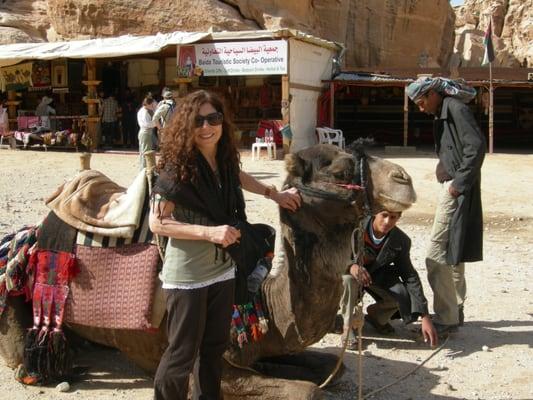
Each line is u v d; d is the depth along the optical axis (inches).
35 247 206.4
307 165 174.1
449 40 1844.2
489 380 219.6
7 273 207.6
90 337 207.6
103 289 194.2
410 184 170.7
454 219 242.4
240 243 155.2
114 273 193.5
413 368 228.5
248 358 183.2
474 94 249.4
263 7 1320.1
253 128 1082.1
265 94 1089.4
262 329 180.1
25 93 1221.1
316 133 1067.9
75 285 199.0
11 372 219.6
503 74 1147.9
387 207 171.2
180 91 981.8
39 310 204.7
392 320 279.3
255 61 937.5
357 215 173.0
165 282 155.3
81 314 198.1
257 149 941.8
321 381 200.8
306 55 1012.5
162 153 152.1
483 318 281.6
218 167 156.9
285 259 177.9
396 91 1480.1
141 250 192.1
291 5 1366.9
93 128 1062.4
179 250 153.4
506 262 381.7
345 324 244.1
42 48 1037.8
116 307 191.8
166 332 190.1
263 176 729.6
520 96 1467.8
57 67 1126.4
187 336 154.3
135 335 195.8
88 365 226.5
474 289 324.2
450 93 245.0
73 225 199.9
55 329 202.5
